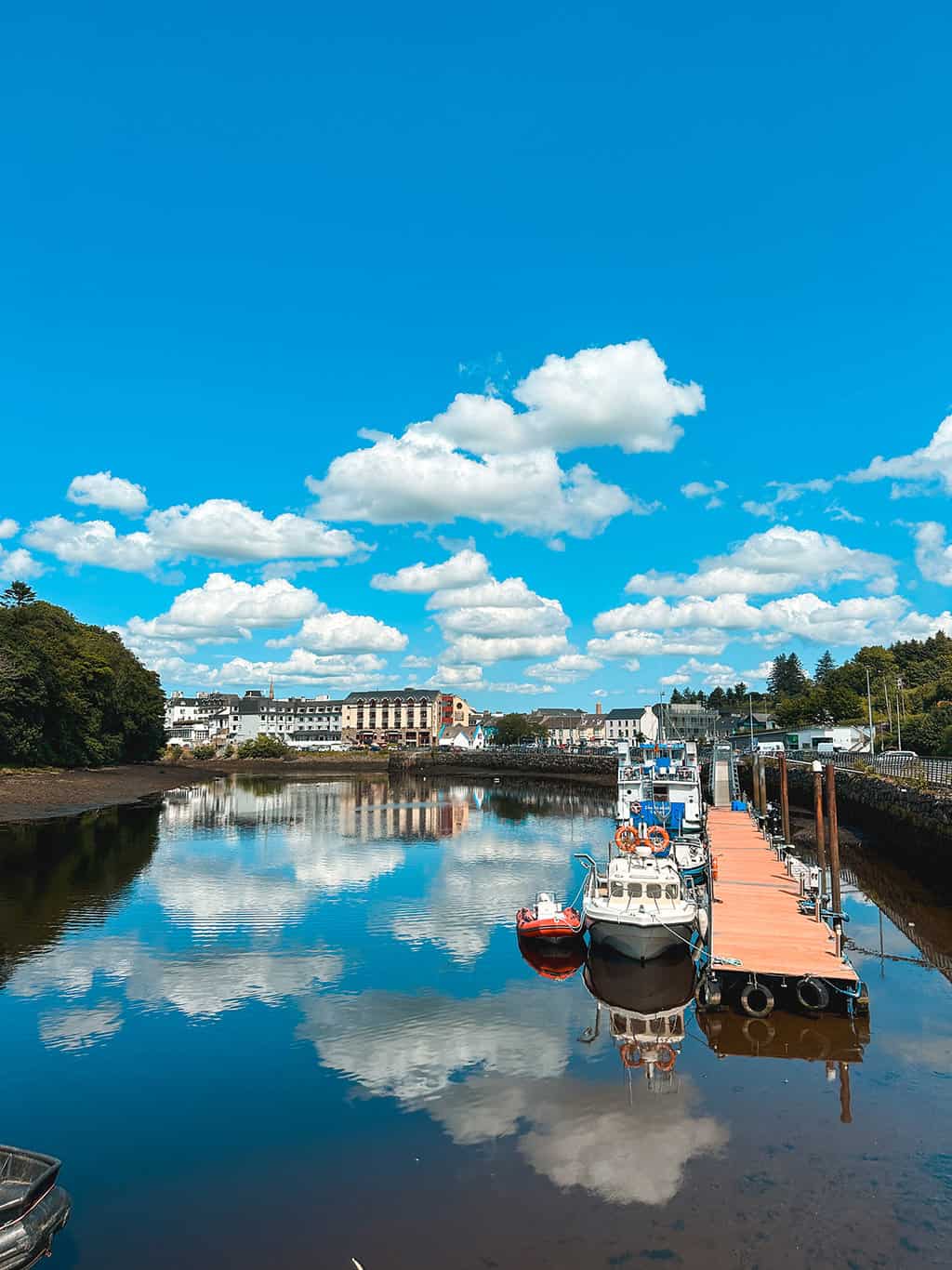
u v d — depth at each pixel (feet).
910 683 454.40
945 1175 42.24
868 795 173.58
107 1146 46.57
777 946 73.46
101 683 323.16
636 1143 46.11
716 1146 45.70
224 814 234.38
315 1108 51.03
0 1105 51.93
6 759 270.46
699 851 117.08
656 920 80.48
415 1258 35.96
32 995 72.43
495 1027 65.16
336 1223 38.78
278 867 142.20
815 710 466.29
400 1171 43.37
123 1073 56.44
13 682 252.01
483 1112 50.39
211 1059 58.85
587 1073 56.13
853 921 98.68
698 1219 38.52
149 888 120.98
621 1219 38.55
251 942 90.94
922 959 83.41
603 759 404.57
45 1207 35.63
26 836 174.40
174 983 76.18
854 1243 36.37
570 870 140.36
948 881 119.24
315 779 418.72
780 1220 38.27
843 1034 63.26
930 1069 56.39
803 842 163.12
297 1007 69.72
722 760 233.55
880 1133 46.91
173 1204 40.65
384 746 653.30
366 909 108.68
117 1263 36.04
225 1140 47.21
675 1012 68.85
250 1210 39.99
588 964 83.66
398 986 75.97
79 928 96.17
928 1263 34.94
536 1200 40.37
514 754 469.16
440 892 121.19
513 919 103.40
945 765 159.02
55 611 366.63
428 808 258.16
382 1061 58.44
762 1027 64.85
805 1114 49.60
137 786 301.63
